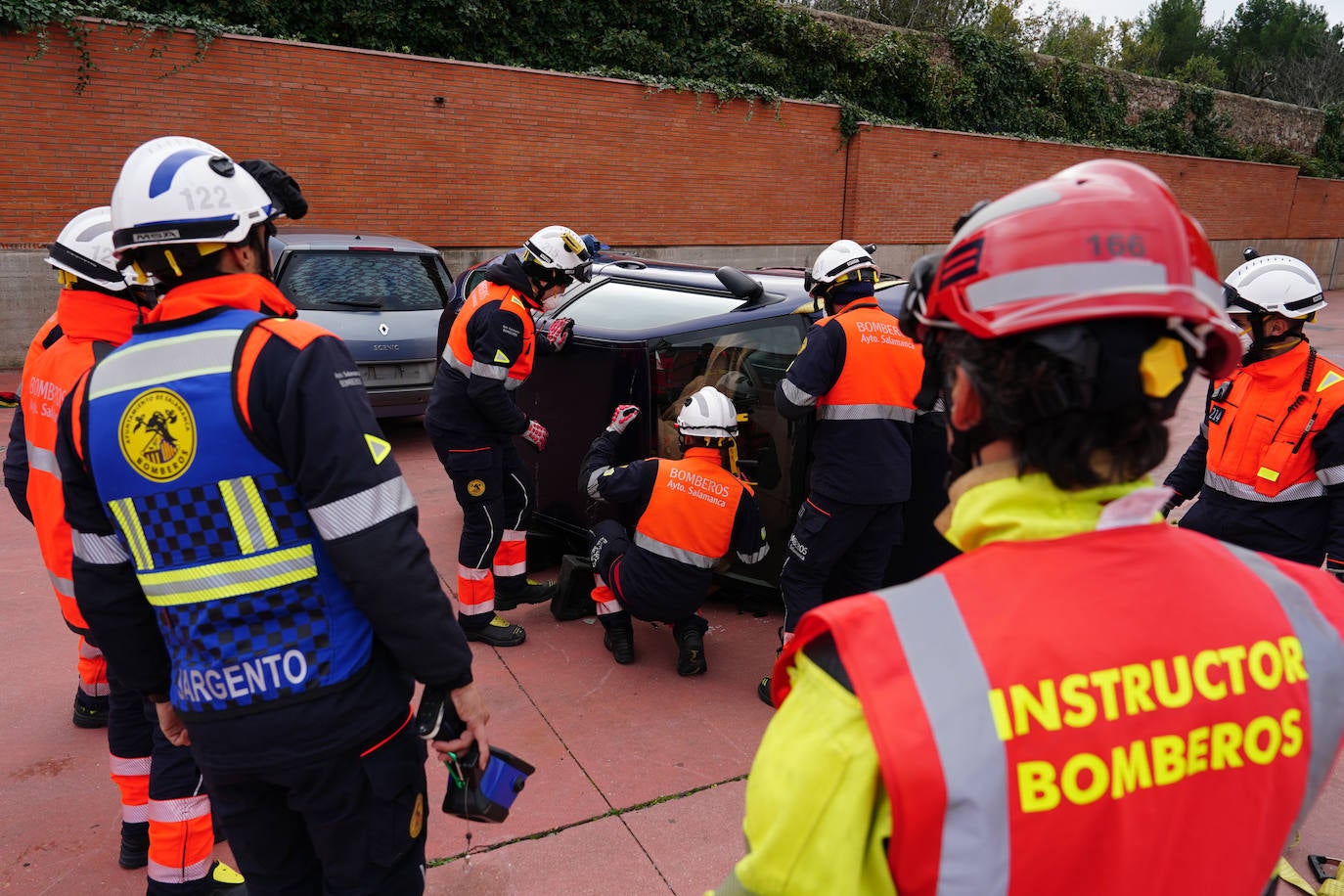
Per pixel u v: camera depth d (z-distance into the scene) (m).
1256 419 2.73
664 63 14.52
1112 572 0.82
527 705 3.36
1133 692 0.78
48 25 9.20
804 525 3.31
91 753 3.05
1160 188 0.83
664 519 3.38
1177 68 37.22
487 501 3.68
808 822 0.77
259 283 1.54
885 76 17.30
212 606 1.47
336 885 1.61
